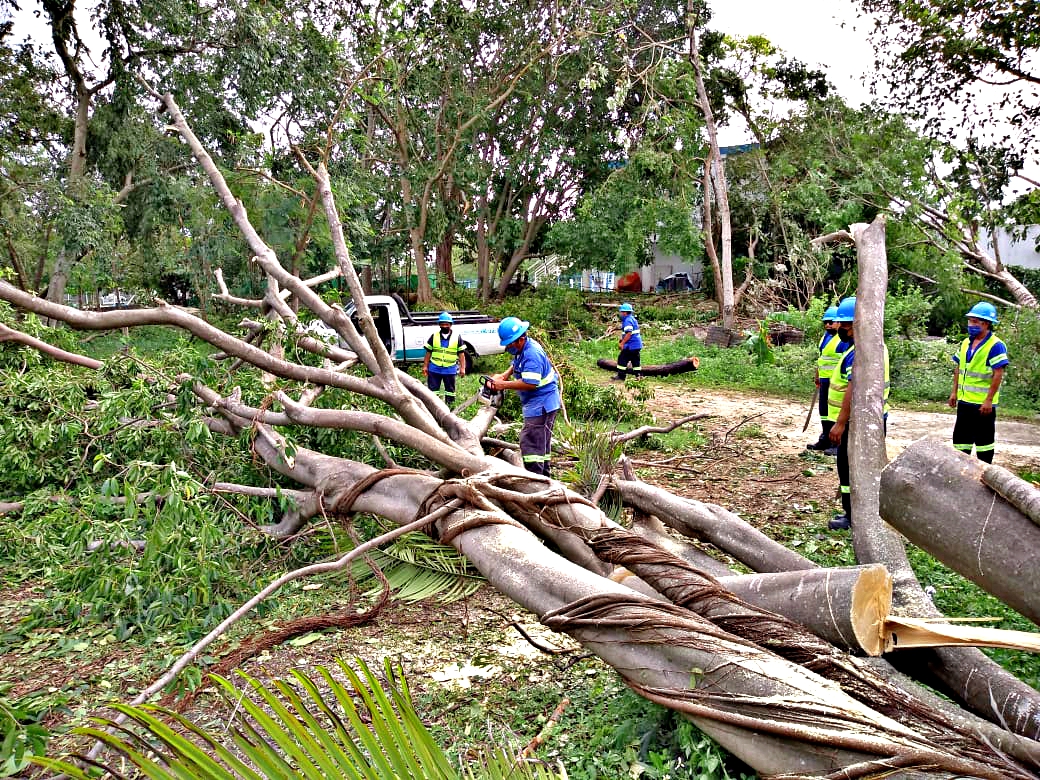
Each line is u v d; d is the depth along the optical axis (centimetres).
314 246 1877
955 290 1842
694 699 280
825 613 299
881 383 421
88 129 1964
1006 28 1280
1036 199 1470
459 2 2344
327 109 1797
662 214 2286
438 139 2394
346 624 441
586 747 312
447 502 452
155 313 526
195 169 2003
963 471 263
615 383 1490
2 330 568
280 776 188
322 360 767
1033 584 242
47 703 359
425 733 204
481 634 435
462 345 1085
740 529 436
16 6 1759
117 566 440
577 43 2305
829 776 230
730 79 2327
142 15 1753
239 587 486
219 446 568
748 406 1271
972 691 283
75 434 573
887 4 1373
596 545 405
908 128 1938
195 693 337
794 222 2394
